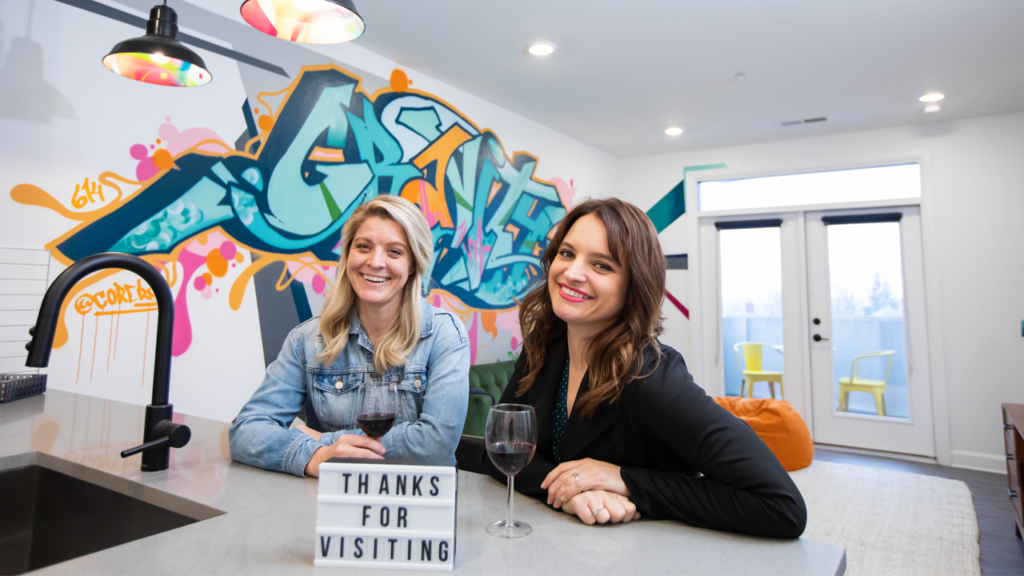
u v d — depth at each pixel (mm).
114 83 2027
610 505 814
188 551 689
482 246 3777
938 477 3598
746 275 4875
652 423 896
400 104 3197
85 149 1947
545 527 803
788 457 3695
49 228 1860
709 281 5004
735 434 827
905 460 4055
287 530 766
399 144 3189
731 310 4926
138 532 933
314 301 2723
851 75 3322
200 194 2277
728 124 4270
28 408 1507
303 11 1516
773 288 4758
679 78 3393
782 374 4684
